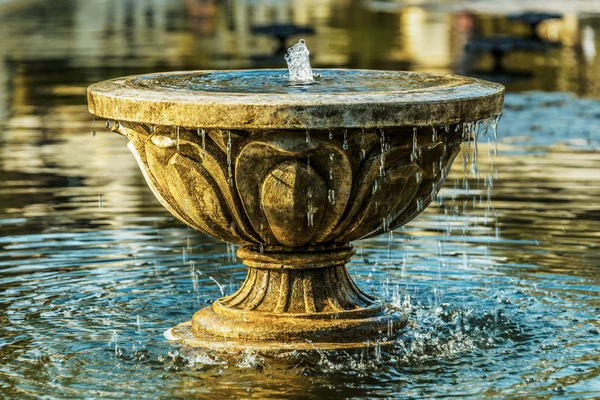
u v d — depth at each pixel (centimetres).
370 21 5194
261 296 911
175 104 795
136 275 1113
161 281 1093
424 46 3900
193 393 773
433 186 895
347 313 898
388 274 1116
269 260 898
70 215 1376
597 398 758
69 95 2578
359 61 3300
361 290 1001
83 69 3088
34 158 1789
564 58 3653
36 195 1495
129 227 1317
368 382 797
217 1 7106
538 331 926
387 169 844
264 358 852
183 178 854
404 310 989
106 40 4116
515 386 787
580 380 799
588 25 4984
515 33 4531
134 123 870
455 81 907
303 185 825
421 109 796
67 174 1648
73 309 998
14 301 1019
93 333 925
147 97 812
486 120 888
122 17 5569
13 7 6159
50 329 936
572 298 1023
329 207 847
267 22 5191
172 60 3350
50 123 2175
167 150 851
